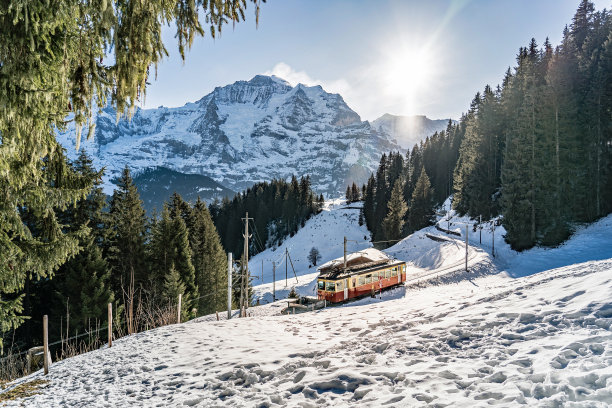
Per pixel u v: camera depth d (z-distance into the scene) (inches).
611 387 155.6
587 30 2422.5
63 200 293.6
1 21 175.0
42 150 229.3
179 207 1915.6
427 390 201.5
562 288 332.5
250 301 1686.8
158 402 283.6
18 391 364.8
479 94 3321.9
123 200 1274.6
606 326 224.7
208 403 261.9
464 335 283.3
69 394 338.6
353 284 1270.9
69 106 211.3
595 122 1780.3
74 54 193.9
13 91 185.5
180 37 210.7
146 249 1393.9
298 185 4768.7
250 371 310.8
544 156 1812.3
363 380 238.1
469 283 1481.3
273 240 4274.1
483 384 192.4
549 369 188.4
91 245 1007.0
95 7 181.8
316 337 416.5
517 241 1855.3
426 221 3115.2
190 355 407.8
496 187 2409.0
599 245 1589.6
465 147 2906.0
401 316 435.2
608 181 1802.4
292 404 227.8
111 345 545.0
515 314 294.4
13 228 269.7
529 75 2105.1
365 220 4210.1
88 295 949.2
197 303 1362.0
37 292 986.7
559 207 1768.0
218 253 1779.0
